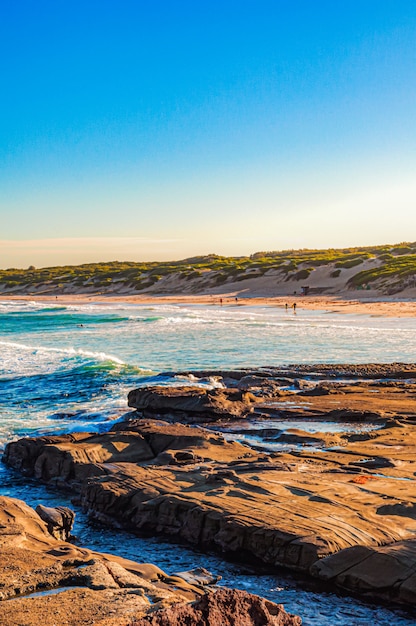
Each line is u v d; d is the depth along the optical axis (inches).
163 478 452.1
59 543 328.8
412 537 328.5
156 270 5506.9
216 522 365.1
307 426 645.3
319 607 290.5
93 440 572.4
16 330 2082.9
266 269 4517.7
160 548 379.2
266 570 333.1
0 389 943.7
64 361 1200.2
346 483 416.8
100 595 243.0
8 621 215.6
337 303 2997.0
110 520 424.2
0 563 282.5
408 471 449.1
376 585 290.4
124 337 1713.8
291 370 981.2
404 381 888.3
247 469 464.4
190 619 192.9
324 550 317.4
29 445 575.5
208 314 2583.7
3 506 373.7
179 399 708.7
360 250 6279.5
